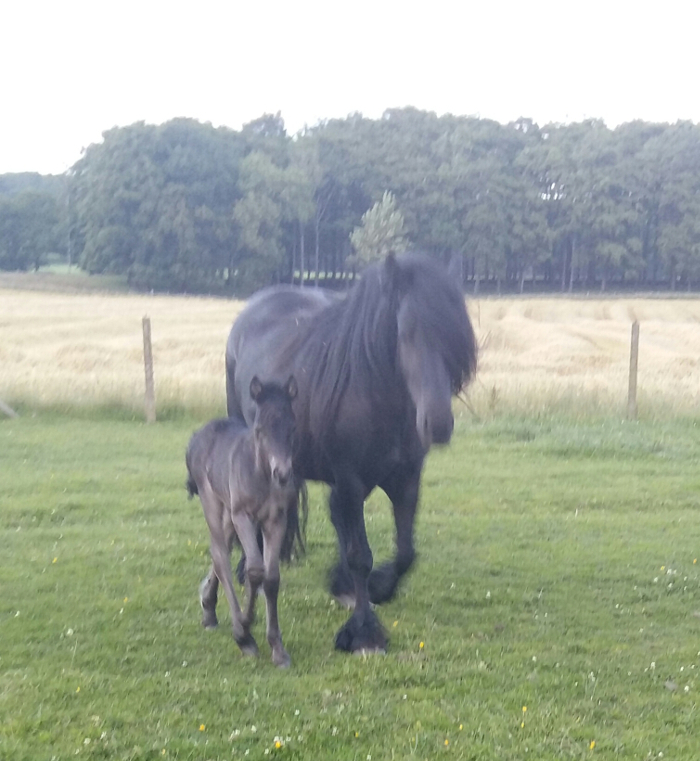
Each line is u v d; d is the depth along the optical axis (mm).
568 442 12195
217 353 25375
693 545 7766
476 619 5977
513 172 88250
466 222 81438
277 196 76125
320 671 5090
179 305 50875
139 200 72688
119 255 74188
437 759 4062
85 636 5566
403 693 4758
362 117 92625
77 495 9414
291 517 5805
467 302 5801
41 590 6461
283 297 7188
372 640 5406
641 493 9656
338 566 6234
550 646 5473
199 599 6305
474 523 8469
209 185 74188
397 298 5266
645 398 14758
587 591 6566
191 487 5723
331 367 5562
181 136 75500
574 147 89312
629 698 4727
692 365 22844
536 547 7723
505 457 11648
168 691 4754
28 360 22734
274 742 4164
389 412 5410
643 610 6137
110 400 15000
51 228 93000
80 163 84688
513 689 4809
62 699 4633
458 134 87625
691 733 4363
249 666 5156
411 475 5641
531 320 44906
